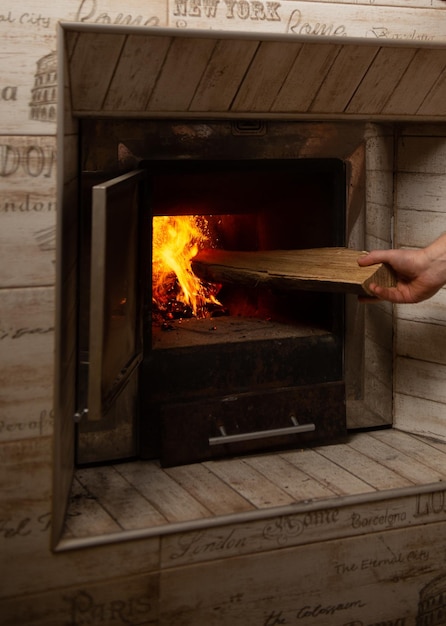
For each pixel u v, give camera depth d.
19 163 1.30
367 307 1.87
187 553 1.44
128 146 1.61
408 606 1.61
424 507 1.59
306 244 1.91
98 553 1.39
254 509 1.48
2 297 1.32
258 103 1.59
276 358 1.78
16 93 1.29
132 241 1.57
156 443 1.72
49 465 1.36
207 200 1.84
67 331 1.46
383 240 1.86
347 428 1.89
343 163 1.79
